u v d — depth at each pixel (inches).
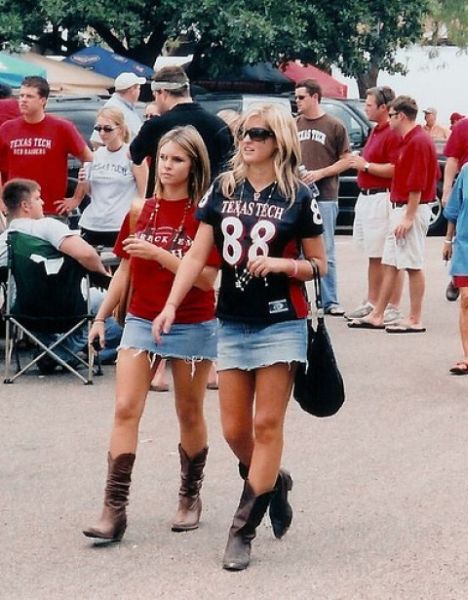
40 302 392.8
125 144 458.6
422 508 274.5
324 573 235.5
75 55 1092.5
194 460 260.8
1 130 451.2
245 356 234.7
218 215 234.2
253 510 237.3
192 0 1055.0
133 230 262.2
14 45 1049.5
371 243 505.4
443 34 1469.0
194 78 1147.9
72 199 456.8
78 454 317.7
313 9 1098.1
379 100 500.1
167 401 375.9
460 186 405.7
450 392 391.2
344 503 278.2
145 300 251.9
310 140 508.1
